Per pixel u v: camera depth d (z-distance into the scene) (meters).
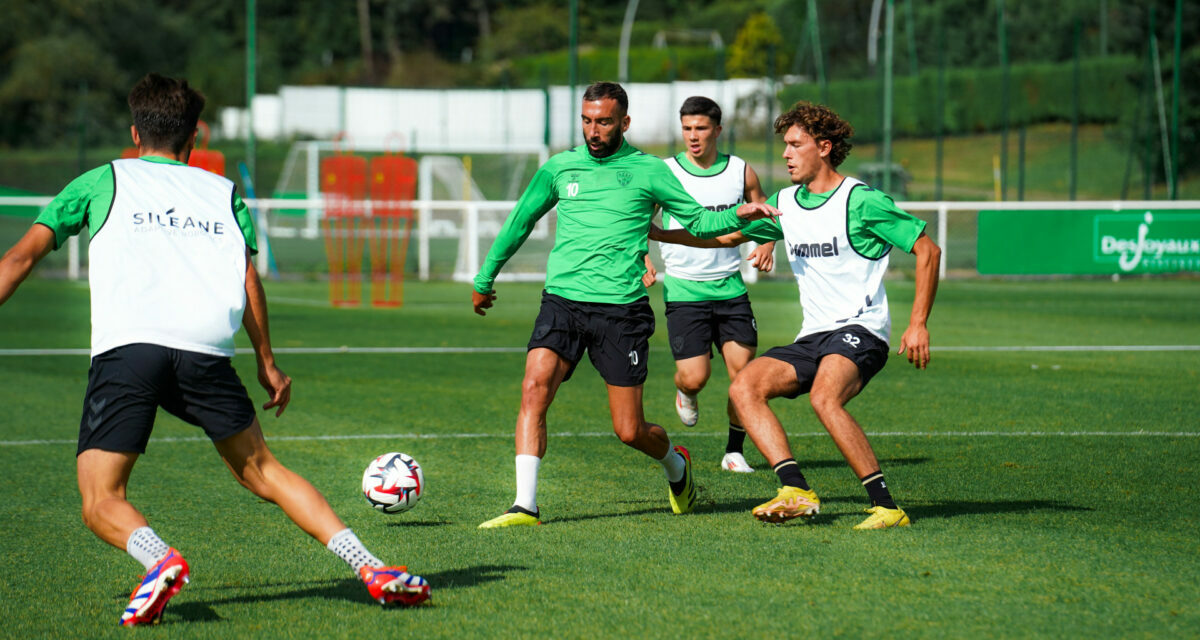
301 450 13.70
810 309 10.05
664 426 15.68
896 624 6.98
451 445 14.02
